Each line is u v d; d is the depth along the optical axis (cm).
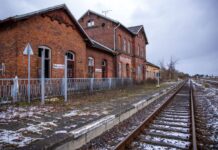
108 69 2180
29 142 444
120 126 657
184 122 716
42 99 948
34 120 652
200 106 1107
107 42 2398
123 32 2612
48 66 1305
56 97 1125
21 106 870
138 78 3097
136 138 536
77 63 1570
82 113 764
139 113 876
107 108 867
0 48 1174
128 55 2742
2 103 862
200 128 645
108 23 2409
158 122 715
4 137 480
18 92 925
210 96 1589
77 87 1316
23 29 1120
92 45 1764
